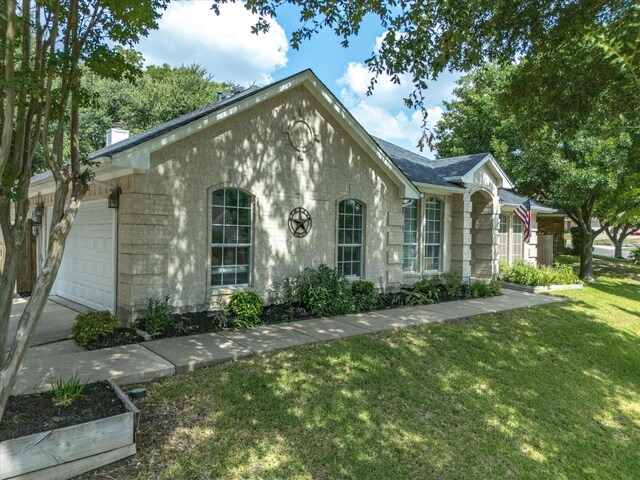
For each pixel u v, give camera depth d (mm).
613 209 17062
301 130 9086
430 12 5875
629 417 5410
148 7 3873
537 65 7840
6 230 3469
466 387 5543
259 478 3416
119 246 7391
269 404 4527
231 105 7730
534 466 4090
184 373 5176
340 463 3715
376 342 6738
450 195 13516
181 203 7457
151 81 27328
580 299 12281
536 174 16781
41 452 3051
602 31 4195
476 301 10906
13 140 3650
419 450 4055
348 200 10164
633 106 5863
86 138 23953
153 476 3311
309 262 9320
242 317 7434
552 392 5766
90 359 5395
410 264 12664
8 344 6410
